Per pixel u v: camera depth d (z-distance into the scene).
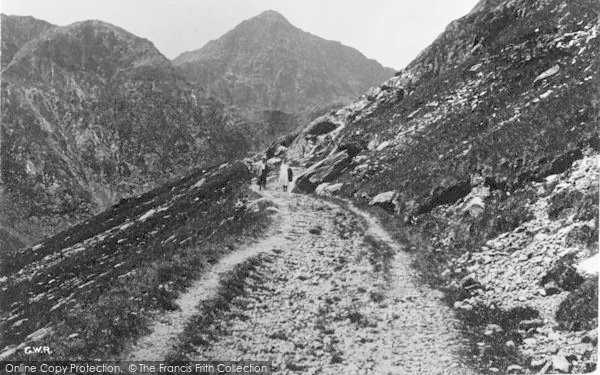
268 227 24.55
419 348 14.67
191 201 41.75
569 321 14.63
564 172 22.17
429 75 50.12
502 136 26.83
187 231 27.89
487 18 47.97
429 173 28.50
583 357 13.18
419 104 43.91
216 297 16.34
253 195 33.12
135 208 51.84
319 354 14.16
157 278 17.34
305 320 16.00
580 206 19.22
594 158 21.45
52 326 17.41
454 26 51.59
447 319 16.39
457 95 39.81
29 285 33.19
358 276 19.52
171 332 14.28
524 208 21.62
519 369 13.26
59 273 33.81
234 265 19.06
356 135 46.34
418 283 19.22
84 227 53.47
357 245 22.92
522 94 32.41
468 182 25.84
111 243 37.03
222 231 23.81
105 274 26.25
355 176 36.53
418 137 36.78
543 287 16.75
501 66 38.56
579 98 25.66
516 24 43.56
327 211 28.75
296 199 31.77
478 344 14.77
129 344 13.42
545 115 26.23
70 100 148.75
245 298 16.95
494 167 25.02
